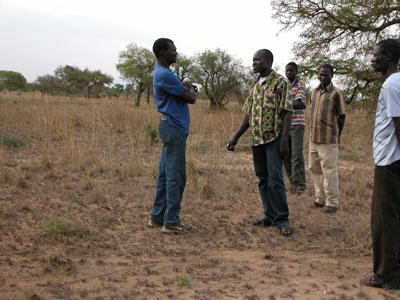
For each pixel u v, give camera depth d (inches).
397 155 103.4
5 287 106.0
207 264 126.3
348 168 293.9
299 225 170.4
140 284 109.3
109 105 561.0
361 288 108.6
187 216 182.5
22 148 337.4
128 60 1526.8
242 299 100.5
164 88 154.6
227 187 235.6
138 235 155.9
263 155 166.1
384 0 469.4
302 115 225.3
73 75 2066.9
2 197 194.1
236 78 1026.1
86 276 115.2
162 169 164.9
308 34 533.3
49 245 139.4
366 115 524.1
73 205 188.9
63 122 429.7
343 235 156.6
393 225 106.3
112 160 291.6
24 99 1128.2
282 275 117.7
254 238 154.3
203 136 373.7
